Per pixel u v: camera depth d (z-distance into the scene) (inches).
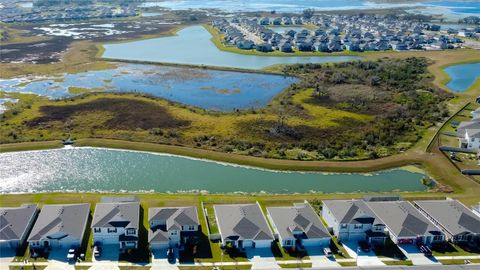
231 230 2888.8
